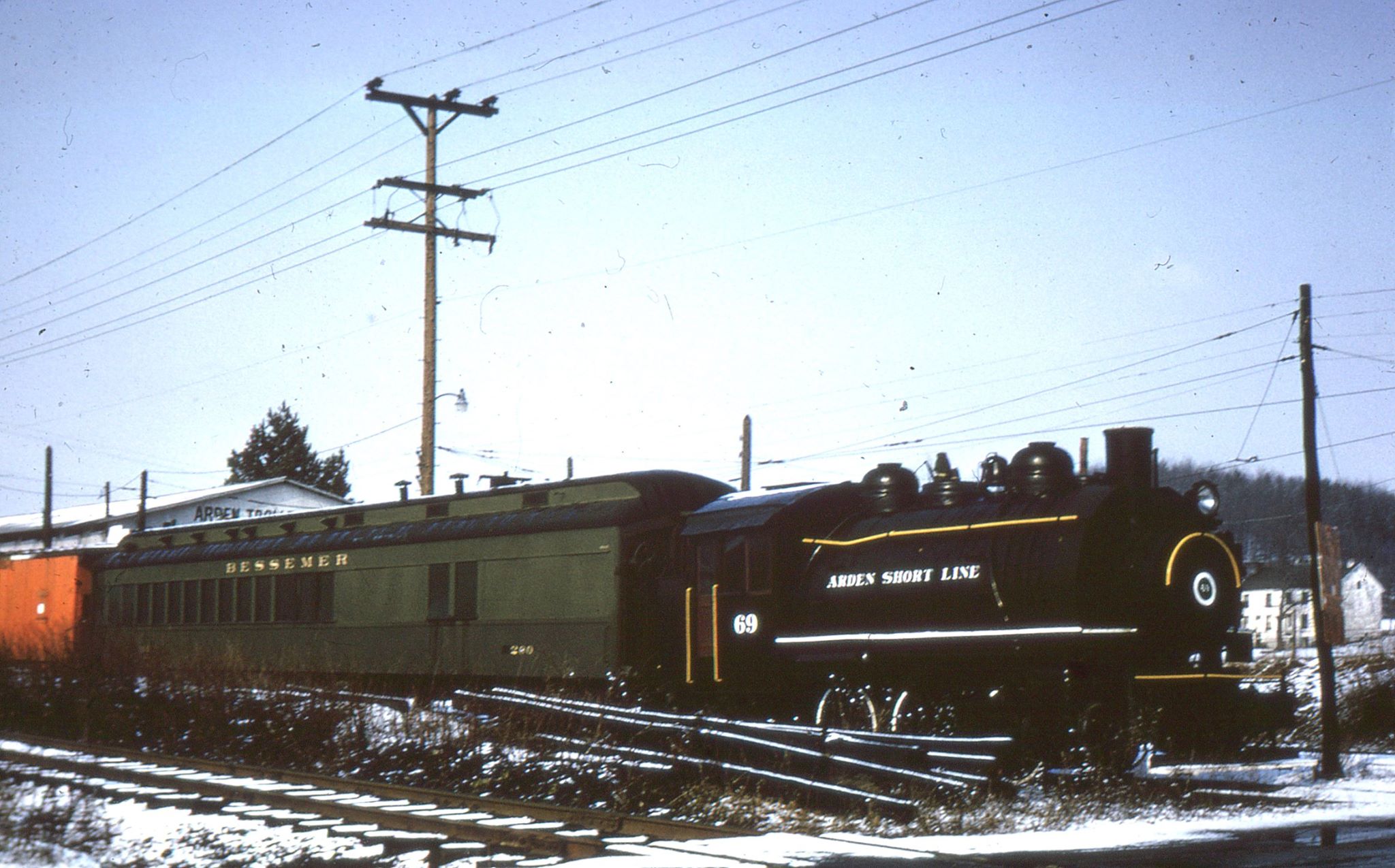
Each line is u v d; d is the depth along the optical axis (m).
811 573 19.11
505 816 12.05
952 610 17.08
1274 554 72.75
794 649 18.86
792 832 12.05
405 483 26.67
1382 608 70.38
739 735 15.45
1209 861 10.48
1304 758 20.33
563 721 16.67
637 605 20.70
